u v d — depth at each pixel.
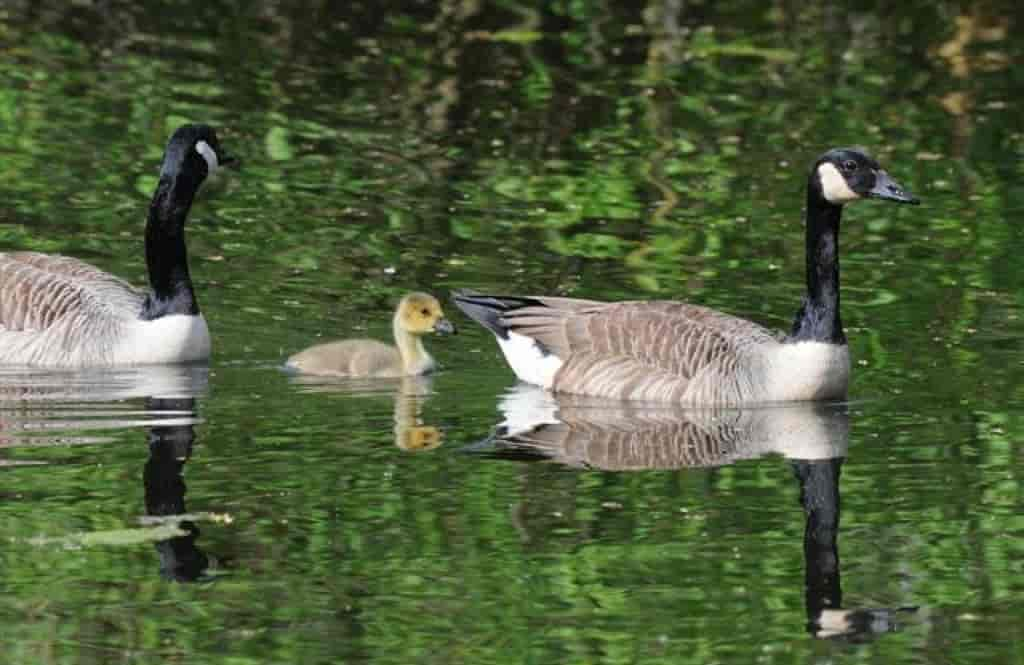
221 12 31.08
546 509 14.65
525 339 18.23
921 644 12.28
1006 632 12.44
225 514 14.38
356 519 14.36
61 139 24.81
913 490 15.11
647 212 22.88
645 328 17.91
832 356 17.48
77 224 21.97
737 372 17.56
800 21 31.14
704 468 15.66
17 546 13.74
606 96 27.50
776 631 12.45
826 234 17.61
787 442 16.34
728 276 20.77
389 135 25.64
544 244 21.67
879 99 27.53
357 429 16.56
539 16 31.14
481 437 16.42
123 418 16.80
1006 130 26.11
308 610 12.73
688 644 12.27
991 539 14.04
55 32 29.72
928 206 23.25
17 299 19.00
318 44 29.61
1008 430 16.52
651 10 31.48
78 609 12.71
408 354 18.42
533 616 12.65
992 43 30.06
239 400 17.41
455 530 14.15
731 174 24.30
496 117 26.52
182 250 18.69
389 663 11.88
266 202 22.94
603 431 16.64
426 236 21.89
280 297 20.06
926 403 17.33
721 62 29.17
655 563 13.56
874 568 13.52
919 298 20.19
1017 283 20.59
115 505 14.55
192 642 12.16
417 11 31.31
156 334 18.53
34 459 15.64
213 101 26.66
